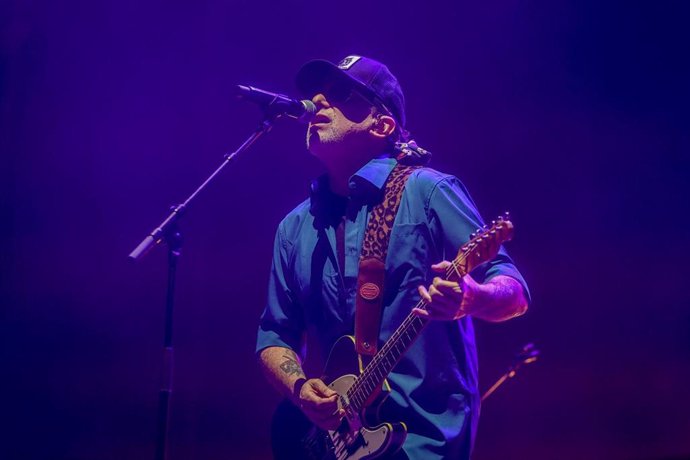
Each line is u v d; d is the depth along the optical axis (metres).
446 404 3.16
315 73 3.65
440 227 3.27
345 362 3.28
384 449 3.06
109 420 8.39
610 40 7.87
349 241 3.43
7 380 8.33
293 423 3.53
